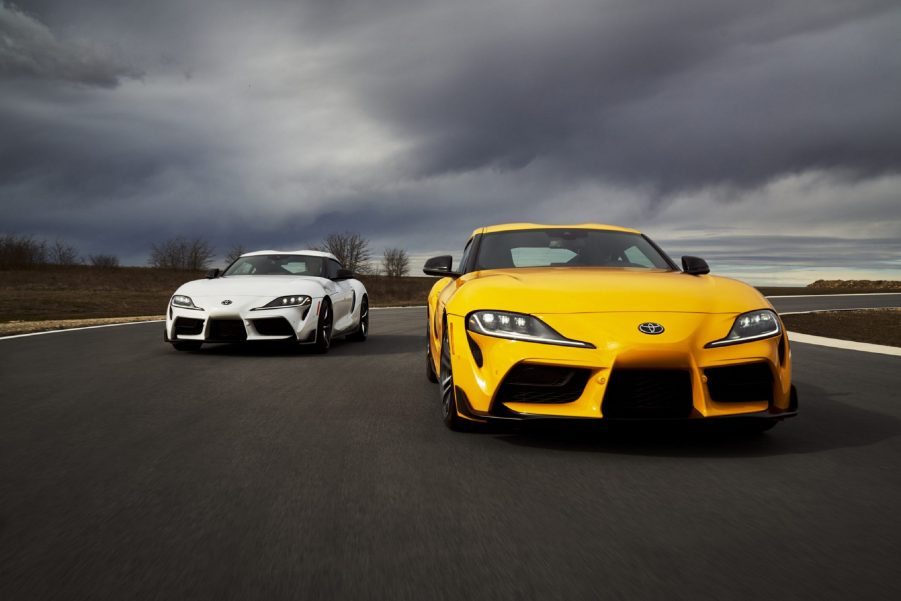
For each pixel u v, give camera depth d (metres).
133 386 4.61
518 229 4.48
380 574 1.63
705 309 2.95
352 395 4.32
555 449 2.93
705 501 2.21
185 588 1.55
